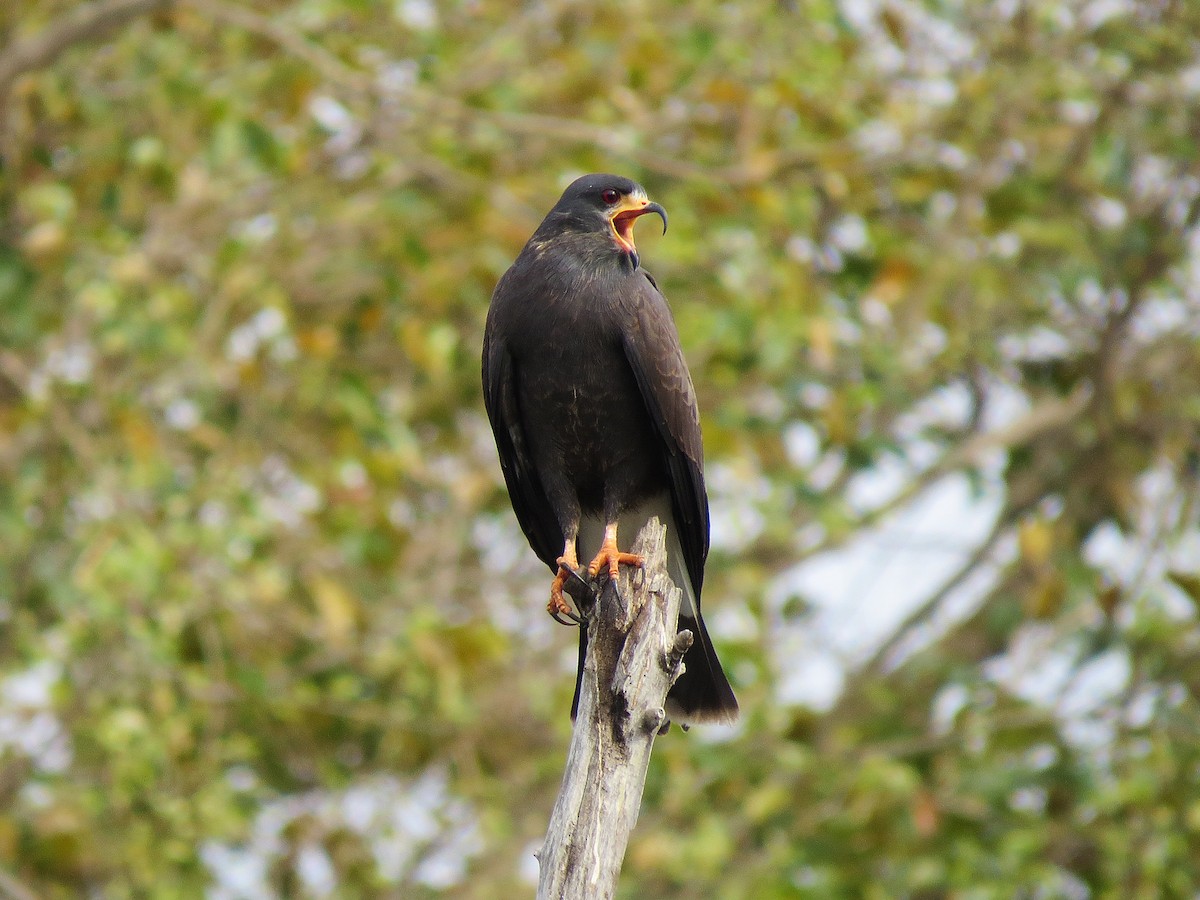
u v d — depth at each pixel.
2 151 12.27
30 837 11.38
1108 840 12.42
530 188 13.01
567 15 13.84
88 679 11.77
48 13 13.27
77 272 11.92
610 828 5.25
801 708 13.08
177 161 13.05
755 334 12.39
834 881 12.02
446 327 12.48
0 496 11.34
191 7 12.32
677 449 7.39
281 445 13.20
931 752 13.18
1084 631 13.02
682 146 13.80
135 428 11.50
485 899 12.66
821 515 13.34
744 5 13.56
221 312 12.27
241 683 11.60
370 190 13.34
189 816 11.80
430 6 13.77
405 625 12.09
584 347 7.27
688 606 7.32
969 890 12.04
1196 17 13.80
